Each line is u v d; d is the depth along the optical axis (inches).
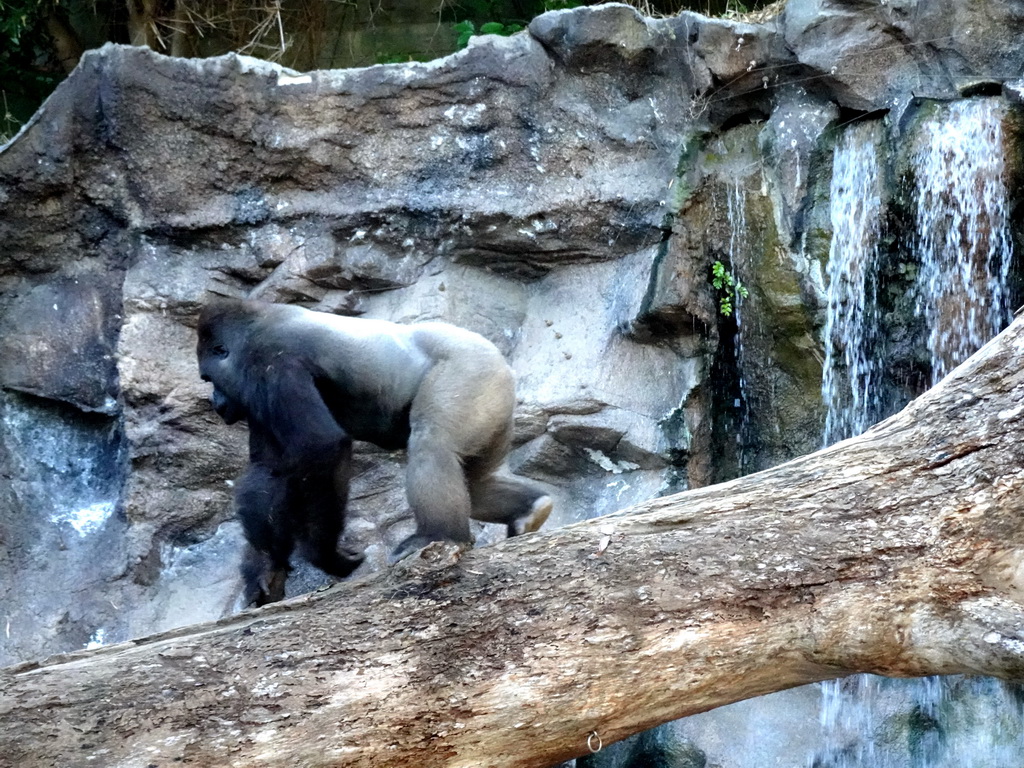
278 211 335.3
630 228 336.5
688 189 334.3
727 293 337.1
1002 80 327.9
